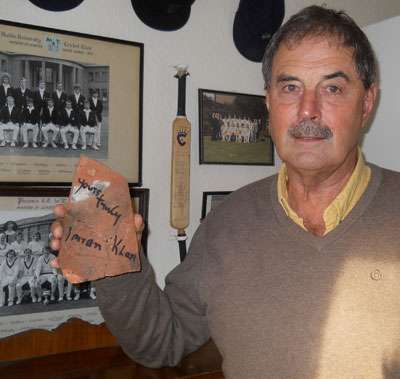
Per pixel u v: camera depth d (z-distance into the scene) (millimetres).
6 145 1012
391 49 1177
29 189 1022
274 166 1389
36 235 1049
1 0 1002
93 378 941
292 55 715
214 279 811
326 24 701
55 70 1054
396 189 740
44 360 1029
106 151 1119
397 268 664
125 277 700
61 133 1067
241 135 1302
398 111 1158
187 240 1249
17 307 1031
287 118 726
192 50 1232
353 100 708
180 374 962
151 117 1185
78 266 663
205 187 1273
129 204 703
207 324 887
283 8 1287
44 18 1050
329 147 699
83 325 1092
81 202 676
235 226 833
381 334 649
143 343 801
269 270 749
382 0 1566
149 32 1172
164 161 1210
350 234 708
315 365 679
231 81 1297
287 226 758
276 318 721
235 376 775
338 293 683
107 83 1112
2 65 998
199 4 1238
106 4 1115
